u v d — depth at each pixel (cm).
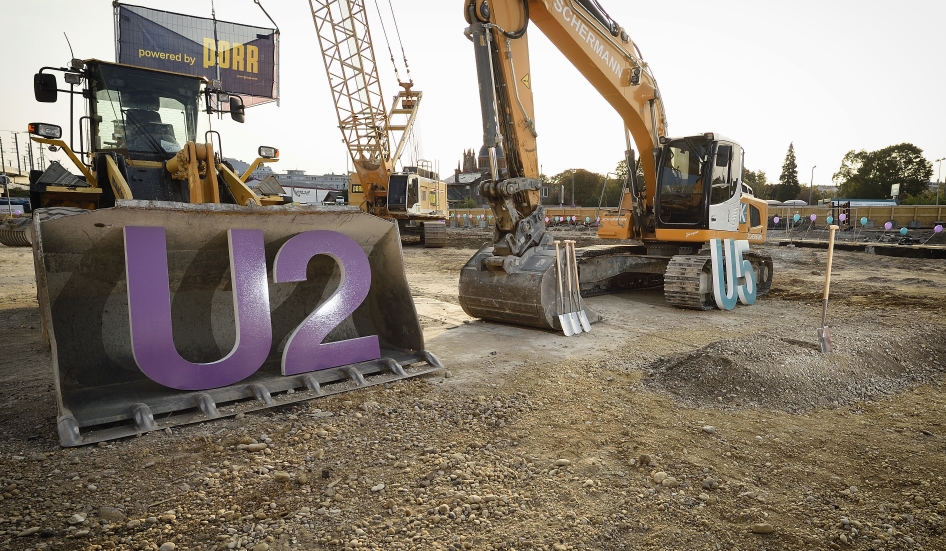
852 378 505
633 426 415
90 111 804
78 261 441
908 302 1008
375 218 540
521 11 763
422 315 893
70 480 323
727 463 353
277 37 2330
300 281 519
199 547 260
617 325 808
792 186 10444
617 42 906
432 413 441
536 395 488
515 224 765
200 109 870
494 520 287
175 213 430
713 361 516
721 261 919
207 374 441
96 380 446
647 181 1059
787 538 270
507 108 767
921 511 292
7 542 259
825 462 354
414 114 2497
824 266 1723
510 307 759
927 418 432
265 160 951
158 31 2077
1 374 541
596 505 302
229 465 346
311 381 479
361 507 299
